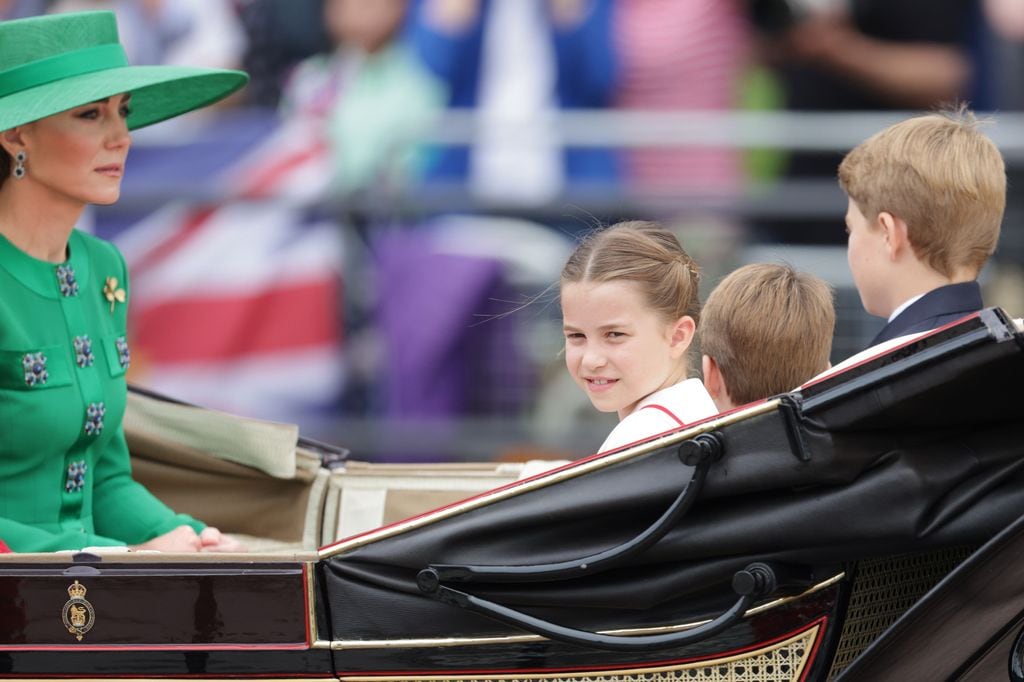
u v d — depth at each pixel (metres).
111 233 23.27
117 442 12.95
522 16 22.97
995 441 8.77
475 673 9.38
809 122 22.44
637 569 9.07
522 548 9.16
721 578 8.87
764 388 11.32
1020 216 22.14
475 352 22.55
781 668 9.06
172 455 13.59
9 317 11.46
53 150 11.50
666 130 22.58
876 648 8.64
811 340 11.31
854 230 11.43
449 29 23.05
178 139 23.42
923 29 22.92
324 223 22.94
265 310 23.17
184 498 13.77
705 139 22.47
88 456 12.28
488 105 23.16
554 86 23.06
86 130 11.55
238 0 23.38
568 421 22.31
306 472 13.40
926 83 23.00
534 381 22.44
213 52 23.52
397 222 22.81
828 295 11.62
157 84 12.80
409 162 23.17
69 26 11.62
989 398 8.47
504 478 13.18
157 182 23.28
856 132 22.41
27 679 9.75
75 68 11.60
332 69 23.27
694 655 9.11
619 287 10.27
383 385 22.88
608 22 22.88
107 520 12.74
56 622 9.70
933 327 10.84
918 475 8.56
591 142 22.77
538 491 9.11
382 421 22.67
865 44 22.95
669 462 8.88
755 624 9.01
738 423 8.68
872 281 11.34
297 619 9.49
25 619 9.73
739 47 23.02
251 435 13.38
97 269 12.64
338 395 23.06
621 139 22.67
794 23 22.92
